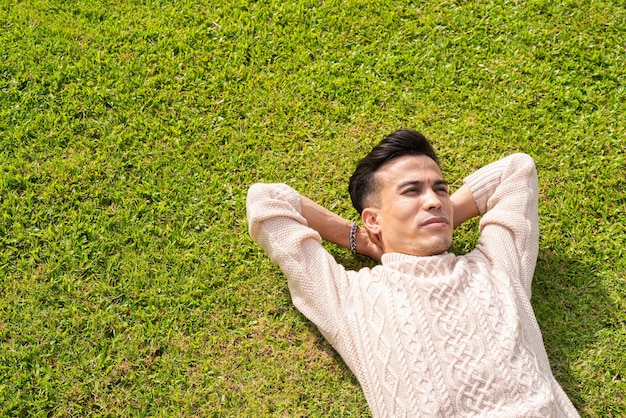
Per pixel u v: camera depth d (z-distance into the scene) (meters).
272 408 2.95
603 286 3.20
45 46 3.88
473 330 2.59
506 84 3.76
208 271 3.23
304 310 2.93
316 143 3.62
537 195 3.15
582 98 3.70
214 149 3.57
